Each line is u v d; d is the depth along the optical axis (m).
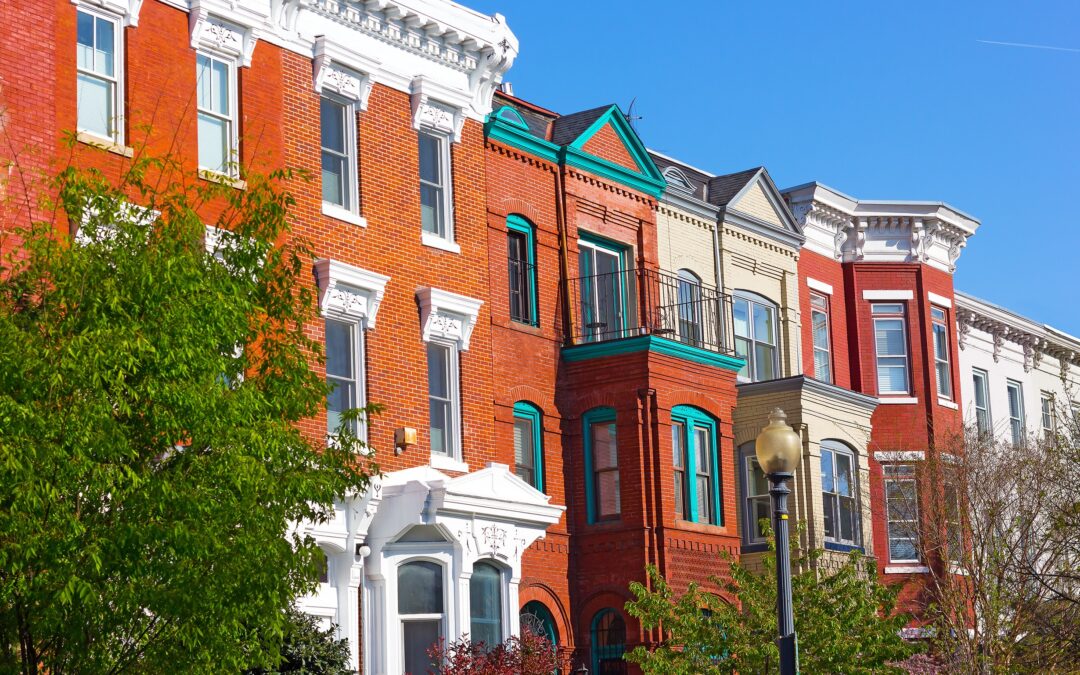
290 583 16.97
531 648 25.28
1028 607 33.09
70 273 16.28
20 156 21.72
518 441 30.45
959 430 41.06
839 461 36.69
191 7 24.88
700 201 35.75
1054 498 35.75
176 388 15.90
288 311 18.61
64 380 15.37
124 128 23.53
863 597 23.41
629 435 30.69
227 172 24.78
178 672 15.87
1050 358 51.78
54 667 15.85
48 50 22.47
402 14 28.42
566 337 31.64
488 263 29.97
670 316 34.06
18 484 14.76
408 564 26.47
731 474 32.69
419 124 28.86
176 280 16.39
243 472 15.91
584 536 30.92
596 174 32.94
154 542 15.29
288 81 26.45
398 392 27.23
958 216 43.56
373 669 25.75
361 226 27.20
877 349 41.84
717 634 23.36
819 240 40.84
